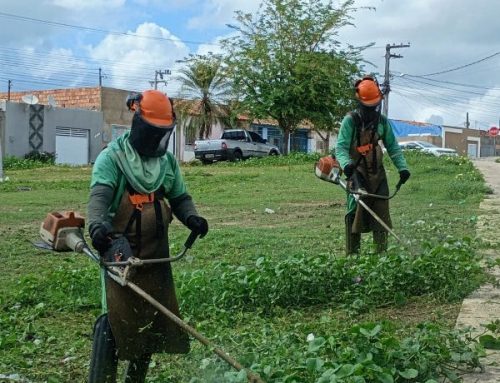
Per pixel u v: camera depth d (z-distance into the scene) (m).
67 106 49.53
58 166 36.44
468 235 10.99
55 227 4.34
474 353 4.98
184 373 5.06
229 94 45.69
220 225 14.15
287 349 5.18
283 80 38.94
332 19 38.88
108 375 4.47
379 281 7.27
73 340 6.45
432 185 20.66
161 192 4.55
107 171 4.39
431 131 77.94
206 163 38.38
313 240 11.70
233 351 5.21
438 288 7.40
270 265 7.62
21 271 9.70
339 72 38.81
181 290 7.22
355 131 8.05
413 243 8.58
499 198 17.28
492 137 82.62
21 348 6.07
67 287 7.99
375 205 8.18
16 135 39.81
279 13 39.16
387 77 54.81
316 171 8.37
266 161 34.75
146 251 4.45
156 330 4.48
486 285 7.63
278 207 17.44
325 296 7.33
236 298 7.18
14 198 19.95
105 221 4.24
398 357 4.78
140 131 4.38
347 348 4.81
